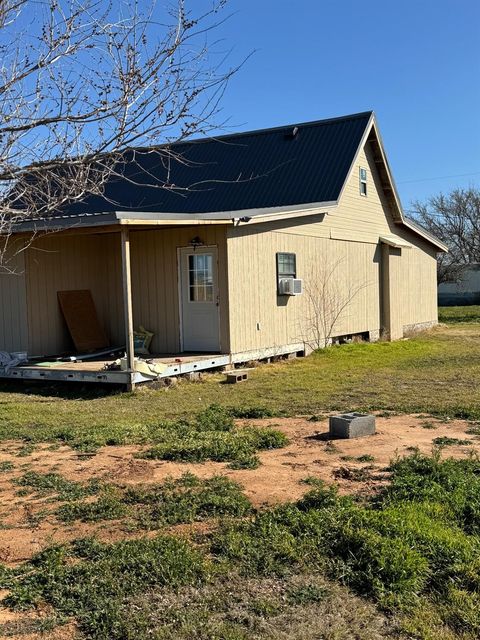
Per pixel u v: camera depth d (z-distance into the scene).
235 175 16.72
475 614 3.32
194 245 12.67
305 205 14.38
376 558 3.75
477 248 40.62
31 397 10.44
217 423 7.56
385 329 19.11
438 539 4.04
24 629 3.24
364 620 3.29
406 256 20.56
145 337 13.20
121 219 9.85
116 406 9.34
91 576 3.72
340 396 9.66
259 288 13.45
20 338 12.45
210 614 3.34
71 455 6.43
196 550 4.07
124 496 5.10
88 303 13.62
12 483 5.52
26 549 4.18
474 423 7.58
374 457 6.06
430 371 12.38
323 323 15.95
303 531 4.24
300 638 3.12
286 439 6.79
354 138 16.73
